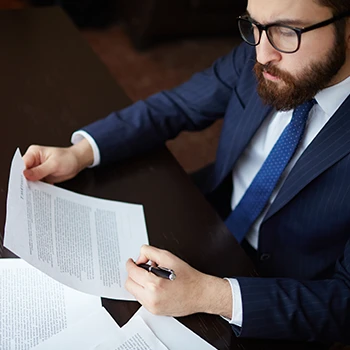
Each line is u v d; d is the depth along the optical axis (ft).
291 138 3.53
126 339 2.67
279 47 2.89
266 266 3.82
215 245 3.31
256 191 3.81
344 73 3.15
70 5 9.42
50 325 2.65
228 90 4.13
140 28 9.12
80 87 4.36
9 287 2.78
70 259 2.95
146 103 4.11
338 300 3.00
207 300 2.85
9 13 5.04
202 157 7.62
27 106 4.06
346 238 3.50
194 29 9.49
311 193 3.43
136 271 2.89
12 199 3.01
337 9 2.72
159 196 3.58
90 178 3.60
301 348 2.93
